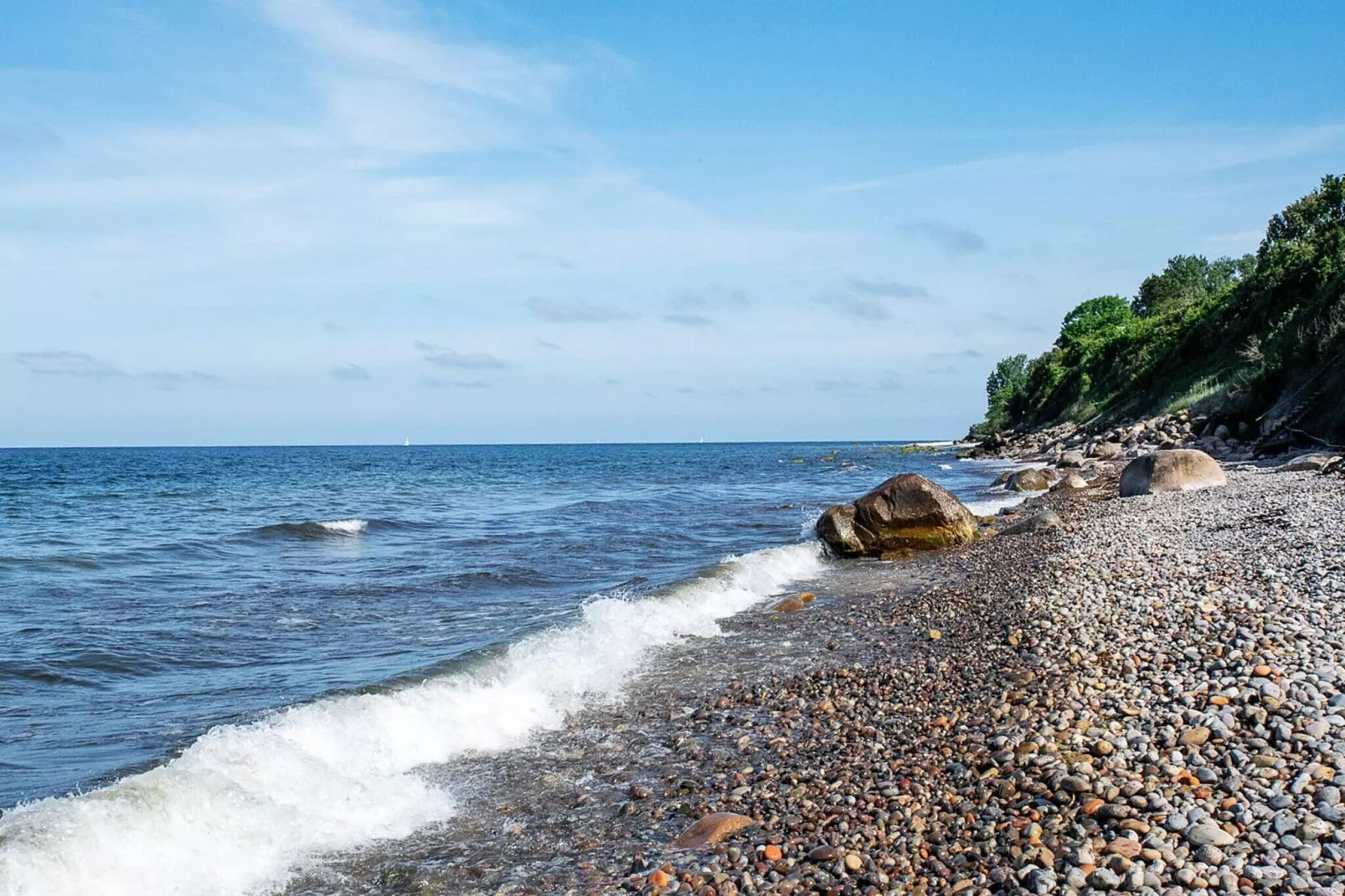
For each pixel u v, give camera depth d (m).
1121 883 4.99
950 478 48.19
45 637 13.76
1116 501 24.55
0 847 5.70
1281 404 33.12
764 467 83.56
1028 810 6.12
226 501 45.03
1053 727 7.57
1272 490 21.36
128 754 8.56
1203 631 9.70
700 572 18.09
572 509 37.97
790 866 5.92
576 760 8.61
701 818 6.89
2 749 8.71
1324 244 43.56
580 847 6.69
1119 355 70.62
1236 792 5.84
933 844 5.93
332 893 6.12
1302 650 8.48
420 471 82.62
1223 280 90.69
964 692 9.28
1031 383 98.25
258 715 9.69
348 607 16.30
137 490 52.72
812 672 11.15
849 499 42.16
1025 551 18.39
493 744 9.09
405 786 7.83
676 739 8.93
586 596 16.98
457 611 15.80
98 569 21.61
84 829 6.08
